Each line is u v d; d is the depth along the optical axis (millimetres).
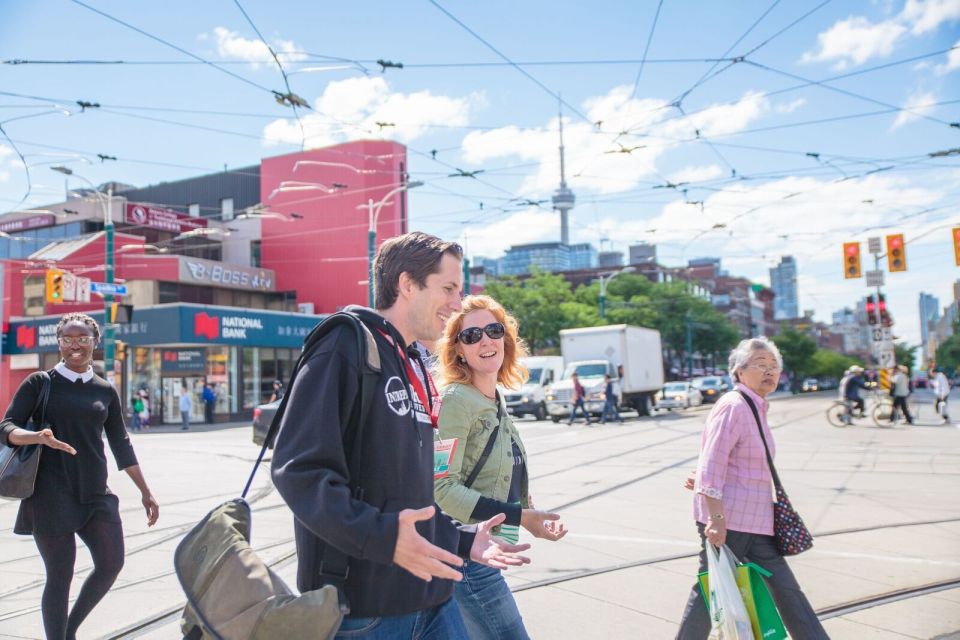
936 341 183375
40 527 3727
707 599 3467
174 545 7074
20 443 3574
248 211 31859
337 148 41656
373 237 23031
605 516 8195
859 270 23344
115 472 13484
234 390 33500
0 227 43281
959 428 20219
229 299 41125
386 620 1928
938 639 4410
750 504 3506
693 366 83562
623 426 23250
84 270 34000
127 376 33688
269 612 1646
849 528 7371
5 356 36656
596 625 4676
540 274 55000
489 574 2883
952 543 6711
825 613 4898
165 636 4609
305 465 1742
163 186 50750
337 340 1904
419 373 2252
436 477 2865
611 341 27453
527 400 27906
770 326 134125
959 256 19984
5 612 5012
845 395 21969
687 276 100438
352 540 1664
